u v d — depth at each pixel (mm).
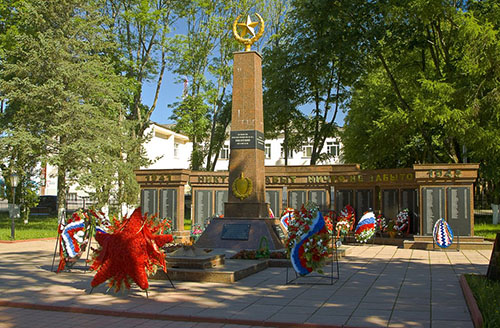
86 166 26234
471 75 21344
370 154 27609
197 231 19547
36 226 28797
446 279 10836
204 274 10609
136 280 8961
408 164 35281
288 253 10367
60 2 26234
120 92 29234
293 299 8641
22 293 9320
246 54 16438
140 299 8734
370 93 31688
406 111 23562
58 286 10078
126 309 7895
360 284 10188
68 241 12031
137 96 33531
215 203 22031
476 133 20859
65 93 24734
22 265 13445
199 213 21766
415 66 27281
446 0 21453
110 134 26688
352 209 20375
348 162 35625
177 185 20781
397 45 25438
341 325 6715
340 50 25500
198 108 33094
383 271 12156
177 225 20641
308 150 51594
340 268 12719
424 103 21047
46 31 25938
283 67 28891
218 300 8594
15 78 24641
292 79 28844
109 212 29797
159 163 47344
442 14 21844
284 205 22750
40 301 8570
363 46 25609
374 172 20797
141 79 33094
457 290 9430
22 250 17578
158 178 21016
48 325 7125
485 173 29406
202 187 21938
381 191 21109
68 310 8055
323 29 25750
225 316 7359
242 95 16281
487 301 7641
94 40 27734
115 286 9094
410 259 14852
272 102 29328
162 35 32312
